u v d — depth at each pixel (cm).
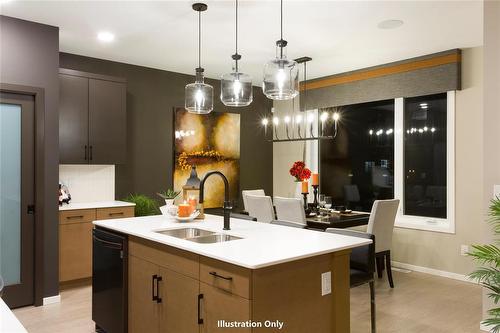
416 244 508
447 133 479
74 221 428
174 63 520
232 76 324
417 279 472
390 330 327
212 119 604
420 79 487
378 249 430
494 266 307
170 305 246
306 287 216
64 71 435
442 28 387
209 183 599
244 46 444
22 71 366
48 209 384
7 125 366
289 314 207
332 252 227
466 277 462
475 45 445
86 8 340
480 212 452
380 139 555
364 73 544
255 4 329
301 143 640
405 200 529
